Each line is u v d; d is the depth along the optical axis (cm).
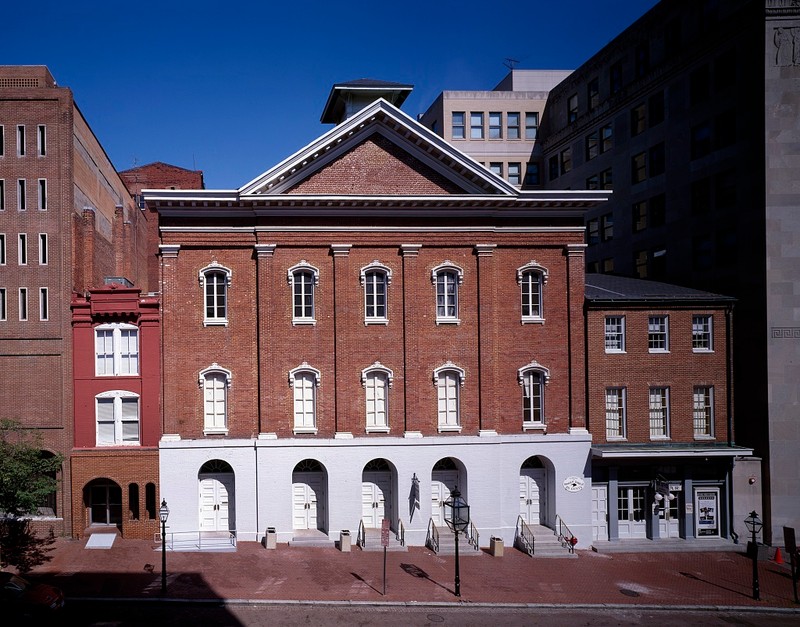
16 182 2953
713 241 3378
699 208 3494
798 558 2511
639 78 4016
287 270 2909
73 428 2900
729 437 3030
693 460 3002
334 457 2878
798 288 3005
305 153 2886
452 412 2989
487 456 2933
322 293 2927
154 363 2909
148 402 2905
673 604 2316
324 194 2931
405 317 2944
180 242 2870
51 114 2973
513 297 3019
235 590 2339
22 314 2919
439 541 2827
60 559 2620
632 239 4103
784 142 3020
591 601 2328
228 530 2905
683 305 3036
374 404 2956
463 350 2978
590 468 2980
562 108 5059
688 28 3622
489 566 2673
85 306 2908
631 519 3025
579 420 2995
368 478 2989
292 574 2508
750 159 3130
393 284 2964
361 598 2297
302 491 2966
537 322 3019
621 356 3016
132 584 2375
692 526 3012
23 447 2575
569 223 3036
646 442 3008
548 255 3038
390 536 2891
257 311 2900
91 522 2992
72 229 2998
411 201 2892
